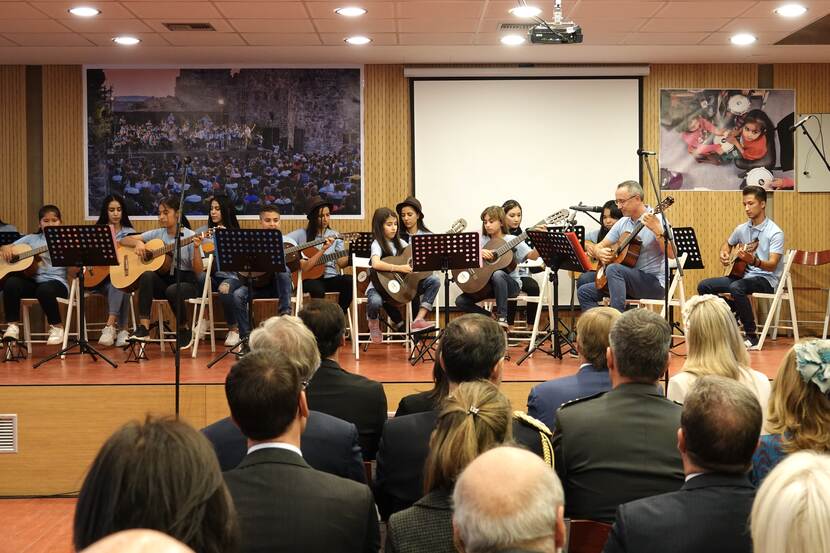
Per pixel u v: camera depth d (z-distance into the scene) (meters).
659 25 7.08
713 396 1.79
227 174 8.43
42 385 4.89
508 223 7.89
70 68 8.33
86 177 8.37
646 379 2.49
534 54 8.12
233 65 8.39
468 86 8.53
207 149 8.41
